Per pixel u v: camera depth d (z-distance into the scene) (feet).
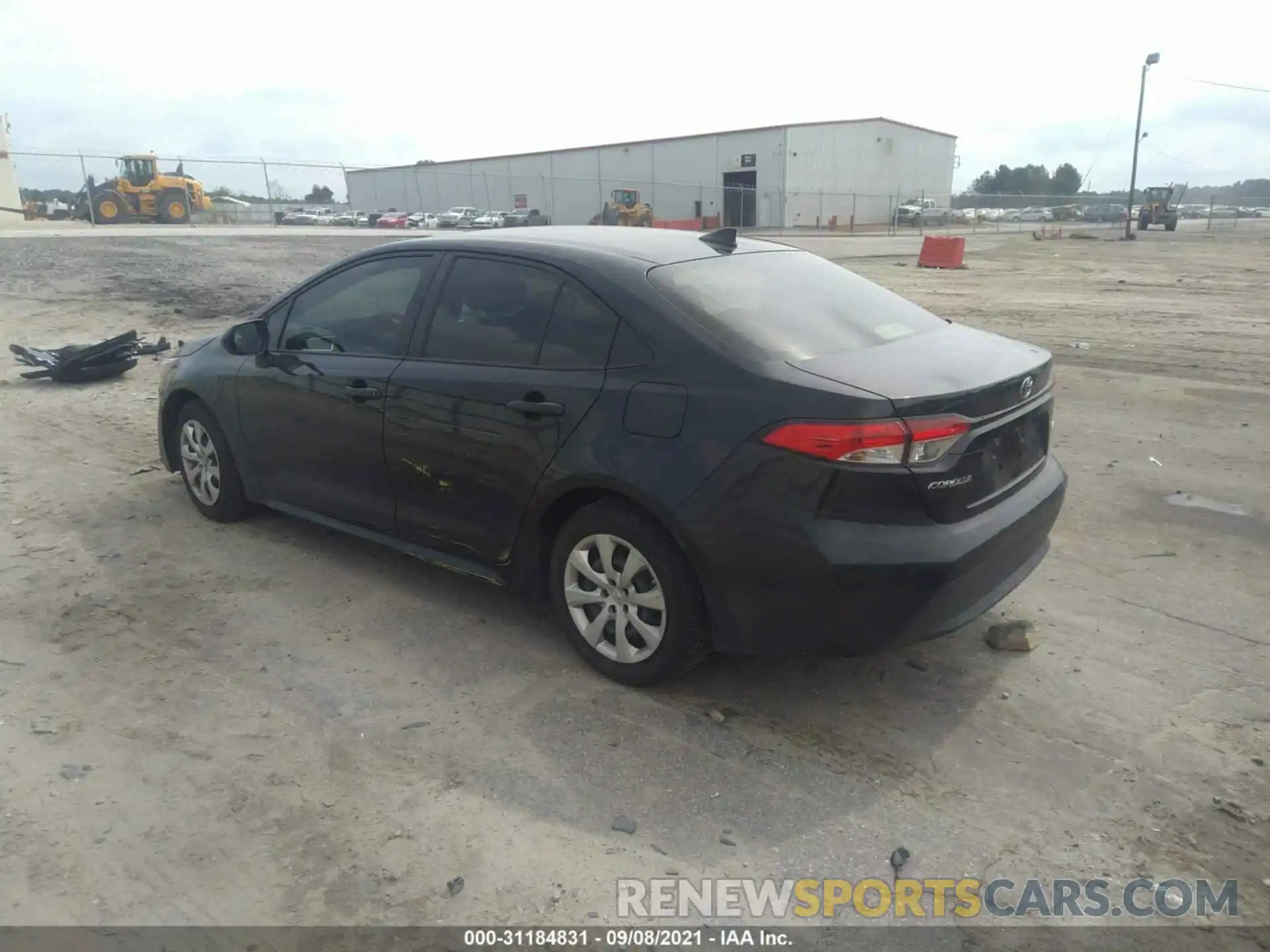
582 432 12.02
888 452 10.31
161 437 19.15
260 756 11.13
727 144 204.23
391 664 13.21
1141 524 18.47
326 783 10.66
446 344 13.84
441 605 14.97
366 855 9.56
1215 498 19.89
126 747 11.27
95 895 9.01
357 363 14.76
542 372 12.61
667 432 11.35
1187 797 10.50
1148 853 9.71
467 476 13.35
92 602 14.93
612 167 222.69
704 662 13.29
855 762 11.11
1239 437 24.43
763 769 10.96
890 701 12.37
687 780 10.75
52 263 60.44
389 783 10.67
